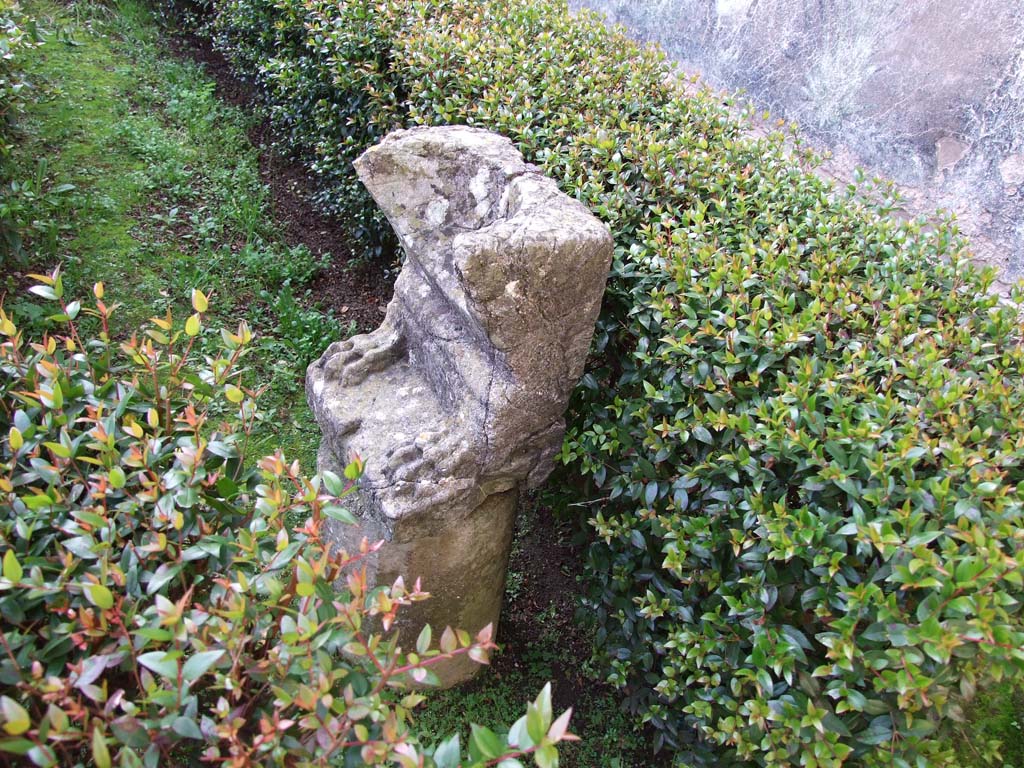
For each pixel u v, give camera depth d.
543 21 4.12
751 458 2.04
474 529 2.43
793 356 2.23
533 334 2.12
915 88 4.59
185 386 1.96
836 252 2.65
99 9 6.61
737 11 5.52
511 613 3.09
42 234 4.10
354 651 1.41
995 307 2.47
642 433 2.45
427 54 3.68
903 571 1.63
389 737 1.30
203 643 1.37
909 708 1.74
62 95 5.37
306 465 3.52
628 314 2.50
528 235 1.98
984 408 2.03
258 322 4.14
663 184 2.88
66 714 1.19
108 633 1.42
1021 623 1.68
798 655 1.91
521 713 2.74
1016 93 4.12
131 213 4.56
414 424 2.41
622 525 2.49
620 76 3.75
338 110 4.46
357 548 2.43
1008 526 1.64
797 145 3.46
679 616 2.35
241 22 5.52
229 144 5.43
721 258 2.41
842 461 1.89
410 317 2.61
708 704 2.15
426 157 2.51
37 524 1.58
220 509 1.80
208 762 1.44
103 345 2.03
